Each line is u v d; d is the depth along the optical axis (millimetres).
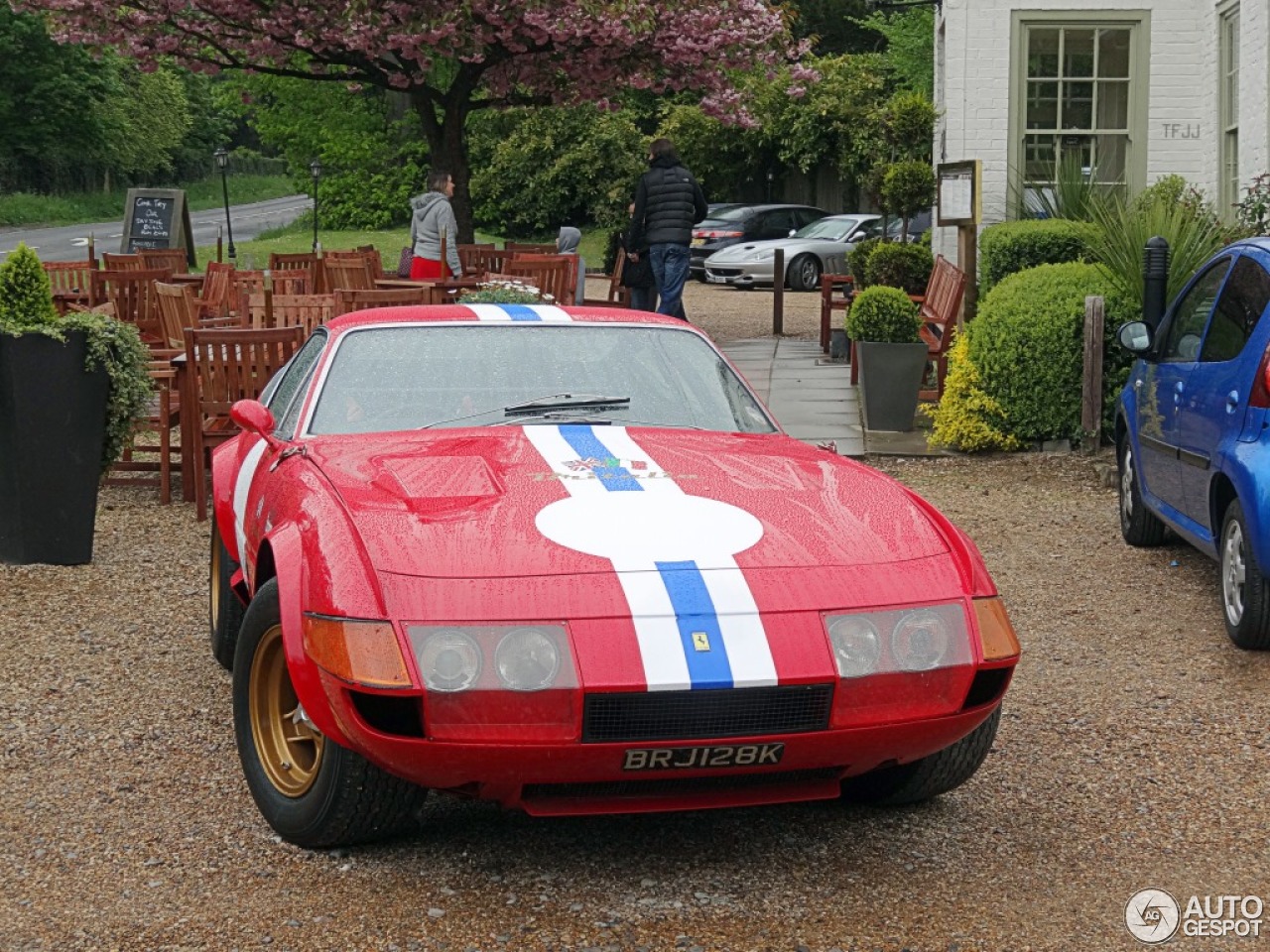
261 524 4621
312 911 3723
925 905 3799
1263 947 3572
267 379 9047
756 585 3736
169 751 4961
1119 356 10781
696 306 22562
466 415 4914
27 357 7539
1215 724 5277
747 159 36344
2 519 7758
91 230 50719
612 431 4805
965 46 15016
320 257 15961
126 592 7211
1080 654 6219
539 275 14359
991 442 10836
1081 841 4246
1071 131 15039
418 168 40531
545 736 3527
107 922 3668
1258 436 5941
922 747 3840
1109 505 9203
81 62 65625
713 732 3592
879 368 11398
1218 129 13922
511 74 18562
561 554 3771
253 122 41094
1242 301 6426
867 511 4227
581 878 3945
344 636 3604
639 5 16172
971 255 12812
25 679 5785
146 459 11102
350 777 3879
